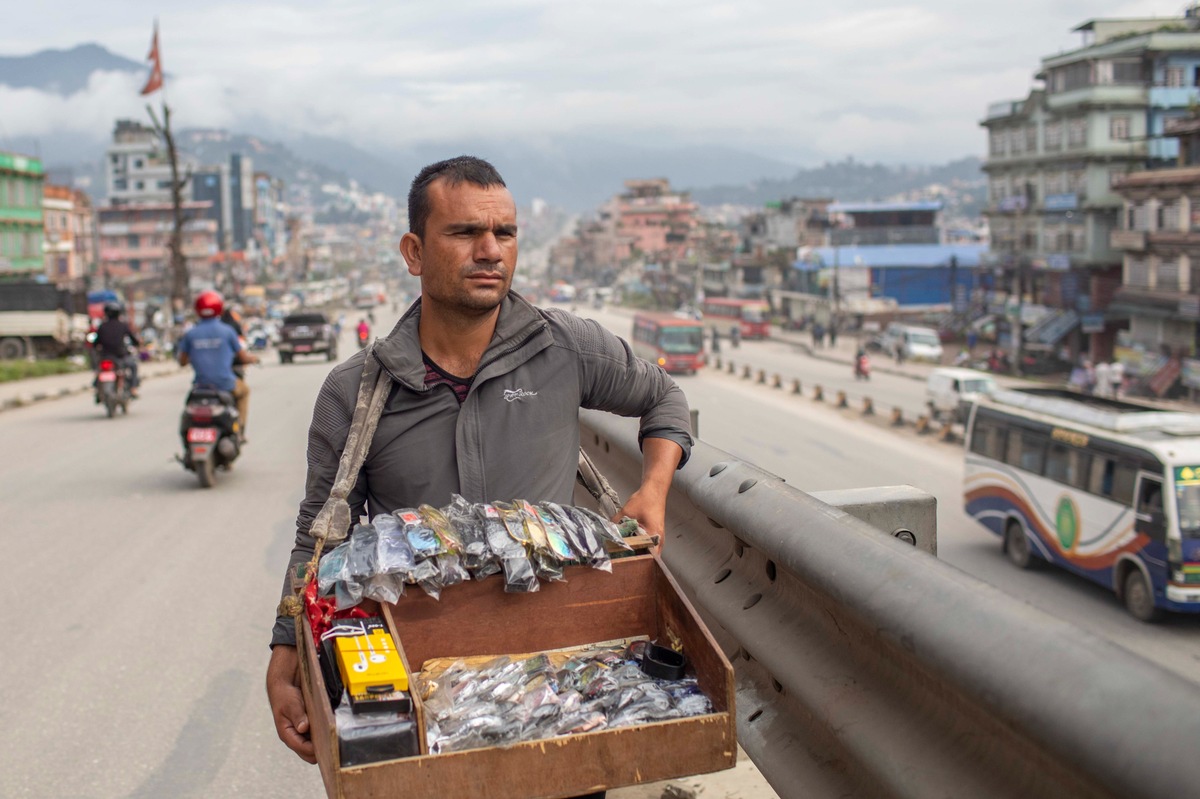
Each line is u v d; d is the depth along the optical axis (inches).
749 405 1450.5
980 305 2464.3
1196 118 1642.5
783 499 111.0
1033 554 617.6
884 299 2974.9
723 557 133.1
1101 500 545.3
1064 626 67.0
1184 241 1620.3
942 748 79.7
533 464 102.9
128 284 3555.6
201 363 447.2
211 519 377.7
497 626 96.1
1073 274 2047.2
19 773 169.6
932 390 1358.3
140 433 647.1
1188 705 55.2
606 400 108.3
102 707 197.9
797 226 3914.9
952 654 73.1
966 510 701.9
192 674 215.0
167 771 169.9
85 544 339.3
